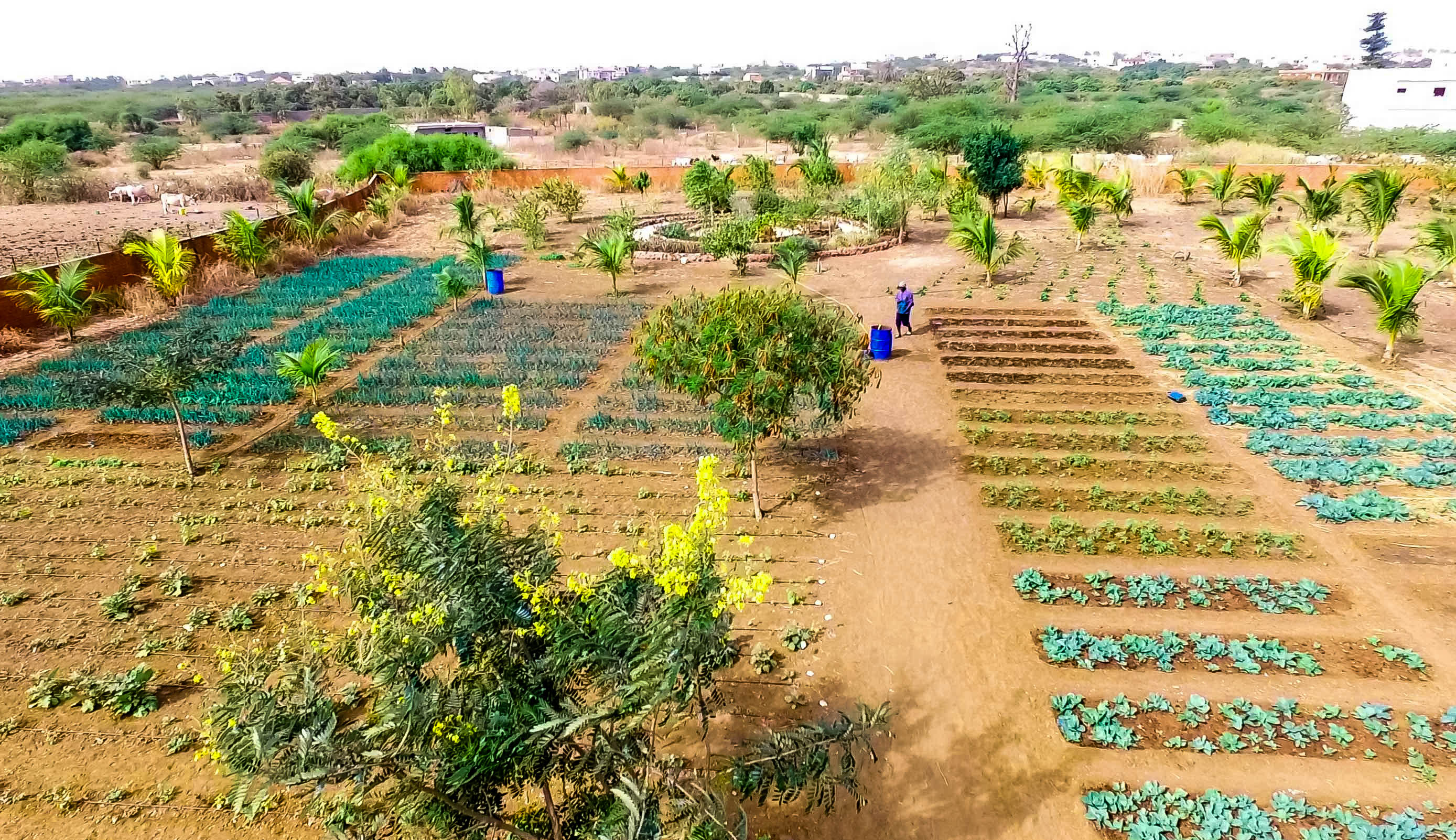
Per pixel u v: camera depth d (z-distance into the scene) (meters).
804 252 25.69
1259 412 15.23
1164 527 11.80
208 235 25.92
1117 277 25.14
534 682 5.41
